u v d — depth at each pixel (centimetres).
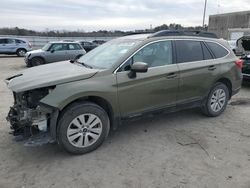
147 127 495
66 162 371
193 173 344
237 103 661
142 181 328
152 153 397
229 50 561
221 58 536
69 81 370
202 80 502
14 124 387
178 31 487
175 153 397
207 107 533
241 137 455
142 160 377
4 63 1734
